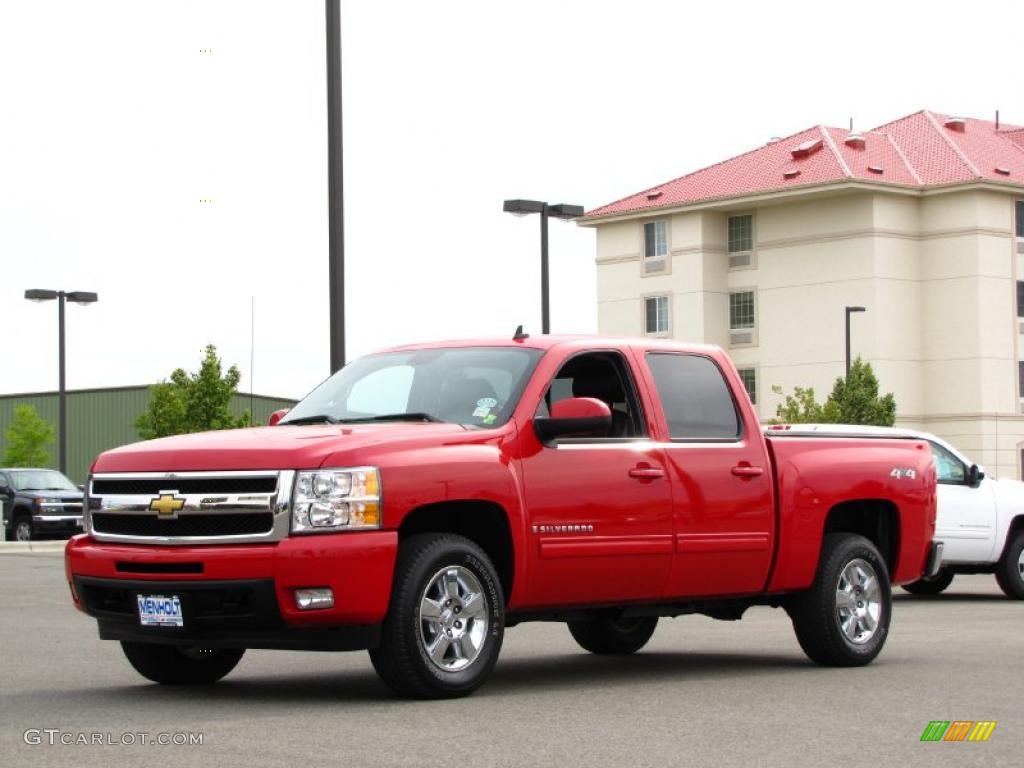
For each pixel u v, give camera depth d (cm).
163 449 896
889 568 1178
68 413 7256
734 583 1055
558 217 3656
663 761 696
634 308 7769
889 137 7619
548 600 953
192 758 691
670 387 1042
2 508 3744
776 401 7388
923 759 710
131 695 926
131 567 880
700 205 7419
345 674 1053
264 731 771
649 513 995
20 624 1506
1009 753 729
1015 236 7250
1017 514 1995
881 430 1398
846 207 7162
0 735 758
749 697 923
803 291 7306
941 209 7206
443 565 887
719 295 7556
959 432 7138
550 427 941
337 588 845
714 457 1043
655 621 1216
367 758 695
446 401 976
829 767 686
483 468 909
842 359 7162
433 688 885
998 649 1241
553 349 992
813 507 1094
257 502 855
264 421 6975
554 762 691
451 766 677
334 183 1822
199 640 872
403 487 871
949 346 7169
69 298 4966
